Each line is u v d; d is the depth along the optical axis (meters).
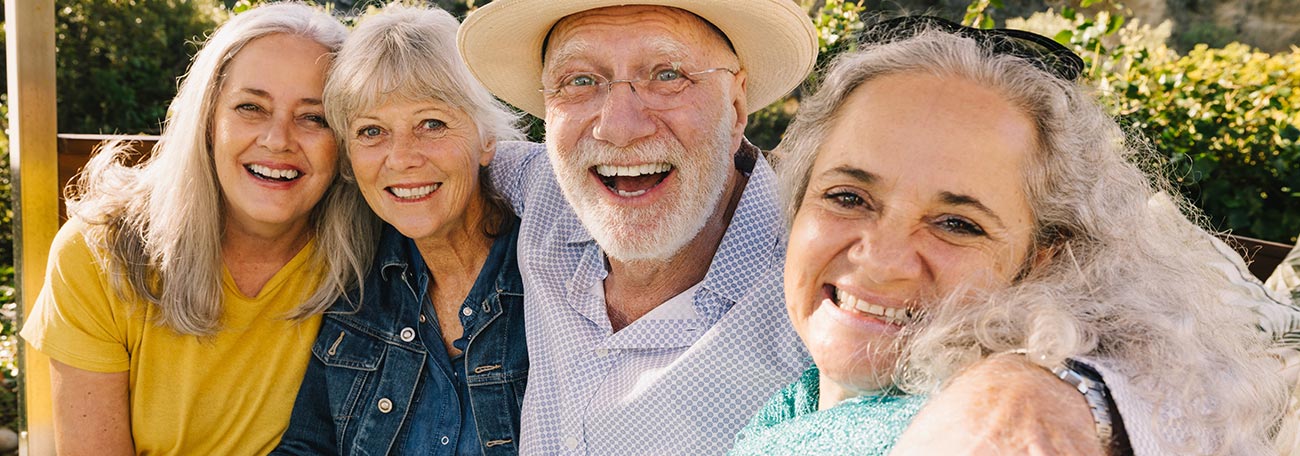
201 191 2.12
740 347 1.88
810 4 5.68
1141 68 4.59
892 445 1.16
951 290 1.24
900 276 1.25
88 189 2.31
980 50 1.30
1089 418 0.98
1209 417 1.10
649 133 1.87
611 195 1.94
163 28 6.93
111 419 2.20
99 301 2.15
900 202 1.25
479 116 2.13
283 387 2.26
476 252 2.24
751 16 1.94
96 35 6.75
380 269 2.28
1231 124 4.46
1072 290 1.19
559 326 2.06
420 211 2.09
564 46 1.93
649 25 1.88
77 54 6.70
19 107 2.45
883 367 1.28
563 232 2.15
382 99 2.01
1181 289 1.25
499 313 2.20
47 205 2.53
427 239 2.18
